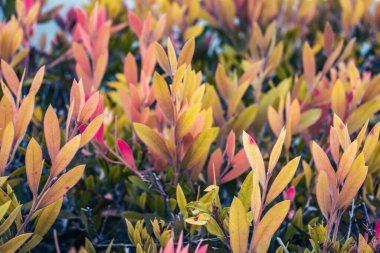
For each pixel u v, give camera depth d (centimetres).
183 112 98
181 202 95
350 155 87
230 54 159
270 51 132
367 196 109
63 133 111
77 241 108
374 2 176
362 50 179
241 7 168
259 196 84
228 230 90
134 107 112
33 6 132
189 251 95
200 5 186
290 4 178
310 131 120
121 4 182
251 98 134
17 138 95
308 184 108
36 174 88
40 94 138
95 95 91
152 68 114
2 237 92
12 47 122
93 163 115
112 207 113
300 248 101
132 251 107
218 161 104
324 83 126
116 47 155
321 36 167
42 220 92
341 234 103
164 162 109
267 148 121
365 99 114
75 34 137
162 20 115
